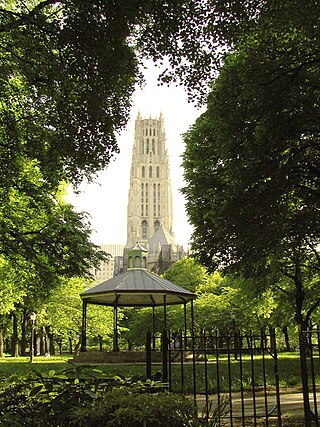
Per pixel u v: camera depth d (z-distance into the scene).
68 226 21.22
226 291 47.38
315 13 10.76
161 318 50.34
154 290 26.20
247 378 19.77
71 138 12.91
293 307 28.12
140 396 5.78
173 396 5.91
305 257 22.12
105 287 27.05
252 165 15.14
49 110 14.29
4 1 14.73
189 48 11.19
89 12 10.23
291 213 17.86
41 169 16.33
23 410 5.83
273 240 16.73
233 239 17.77
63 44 10.98
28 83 14.08
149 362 9.01
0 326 41.12
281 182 15.42
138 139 163.38
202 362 23.81
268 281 25.56
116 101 12.64
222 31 10.95
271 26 11.80
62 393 5.72
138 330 51.88
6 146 16.30
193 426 5.58
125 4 9.80
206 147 22.25
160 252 108.44
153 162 161.38
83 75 11.54
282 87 13.88
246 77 14.07
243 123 15.39
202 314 43.50
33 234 22.06
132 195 157.12
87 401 5.75
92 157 13.19
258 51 13.84
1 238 19.98
